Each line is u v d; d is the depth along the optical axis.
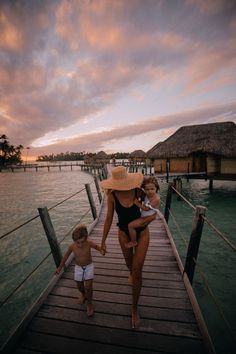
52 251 3.62
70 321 2.52
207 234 9.14
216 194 18.16
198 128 22.27
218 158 19.06
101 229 6.12
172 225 10.73
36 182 32.50
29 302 5.30
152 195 2.56
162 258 4.11
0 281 6.26
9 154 89.69
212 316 4.50
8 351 2.13
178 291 3.06
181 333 2.32
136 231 2.52
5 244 8.84
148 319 2.53
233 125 20.44
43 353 2.14
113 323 2.48
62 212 14.16
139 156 40.47
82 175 44.94
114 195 2.57
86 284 2.57
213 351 1.99
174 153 20.16
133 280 2.39
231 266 6.49
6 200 18.52
